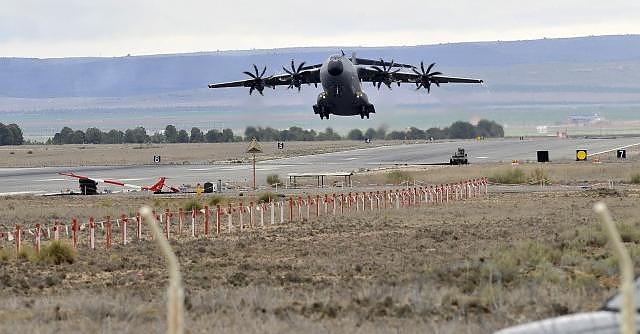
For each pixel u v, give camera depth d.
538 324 36.03
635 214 156.50
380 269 92.81
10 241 135.75
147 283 87.69
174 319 30.62
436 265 92.50
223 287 81.62
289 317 61.34
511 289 74.25
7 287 86.62
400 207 189.00
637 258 91.69
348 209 184.75
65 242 113.88
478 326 56.50
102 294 77.00
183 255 111.88
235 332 56.16
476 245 113.44
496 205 188.62
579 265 90.94
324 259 103.62
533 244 105.00
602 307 38.53
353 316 62.25
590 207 177.62
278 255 110.31
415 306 65.62
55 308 68.19
